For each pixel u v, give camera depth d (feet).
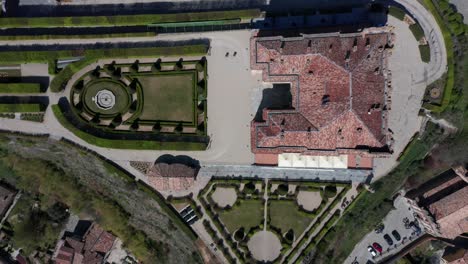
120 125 235.40
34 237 255.70
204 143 232.12
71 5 234.99
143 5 233.35
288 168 231.30
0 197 252.21
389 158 228.43
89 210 252.42
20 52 228.63
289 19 227.61
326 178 232.12
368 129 197.67
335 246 238.48
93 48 232.12
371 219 236.43
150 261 252.42
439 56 223.10
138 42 231.50
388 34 198.70
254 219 238.27
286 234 237.45
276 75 209.15
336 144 203.72
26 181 255.70
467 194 214.48
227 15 225.97
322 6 227.81
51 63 229.04
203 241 241.55
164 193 238.48
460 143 227.40
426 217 219.00
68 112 235.61
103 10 234.38
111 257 258.78
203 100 231.50
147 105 234.38
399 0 224.12
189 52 226.79
